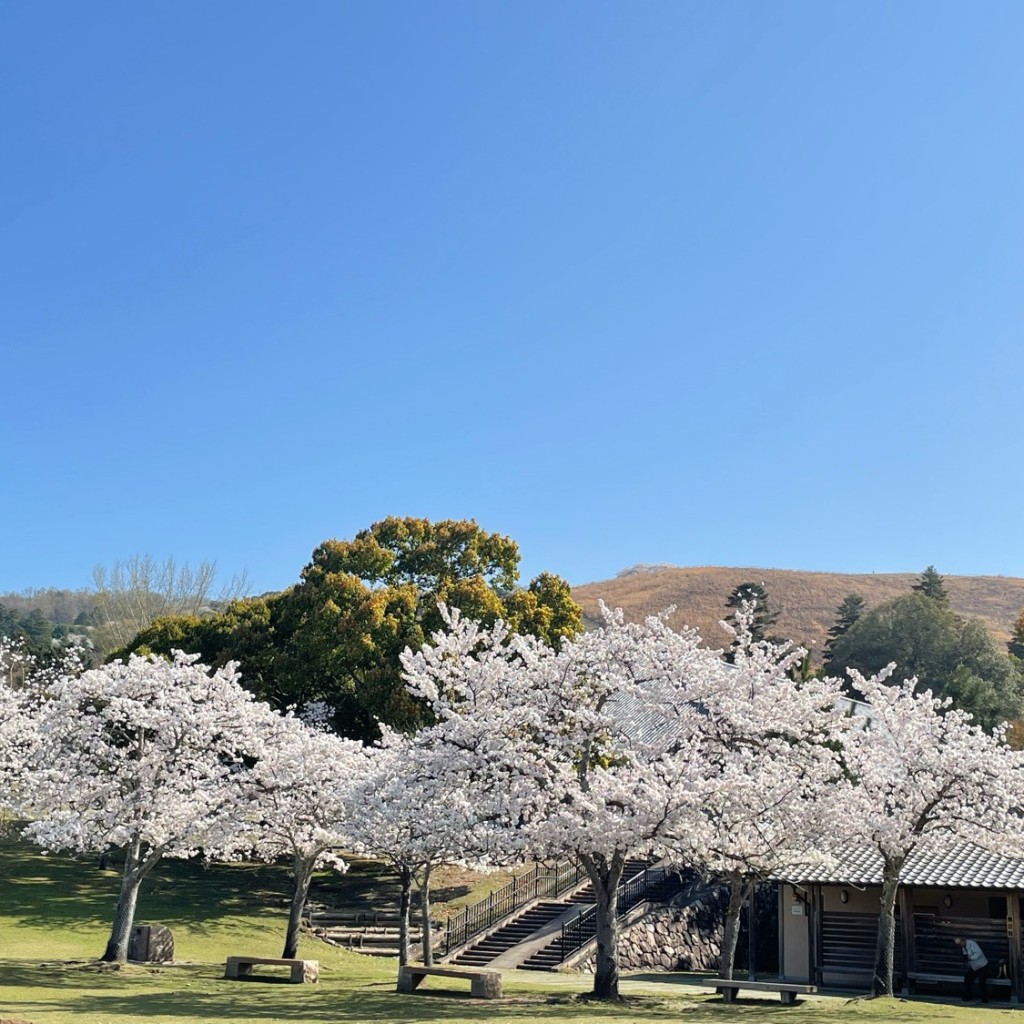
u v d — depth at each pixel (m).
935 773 22.25
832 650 78.12
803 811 20.61
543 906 31.97
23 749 28.61
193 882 36.91
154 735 26.05
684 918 30.39
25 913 31.09
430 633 39.66
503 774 19.86
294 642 40.38
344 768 25.75
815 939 27.41
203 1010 17.62
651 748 20.36
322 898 35.44
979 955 23.73
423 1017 16.94
